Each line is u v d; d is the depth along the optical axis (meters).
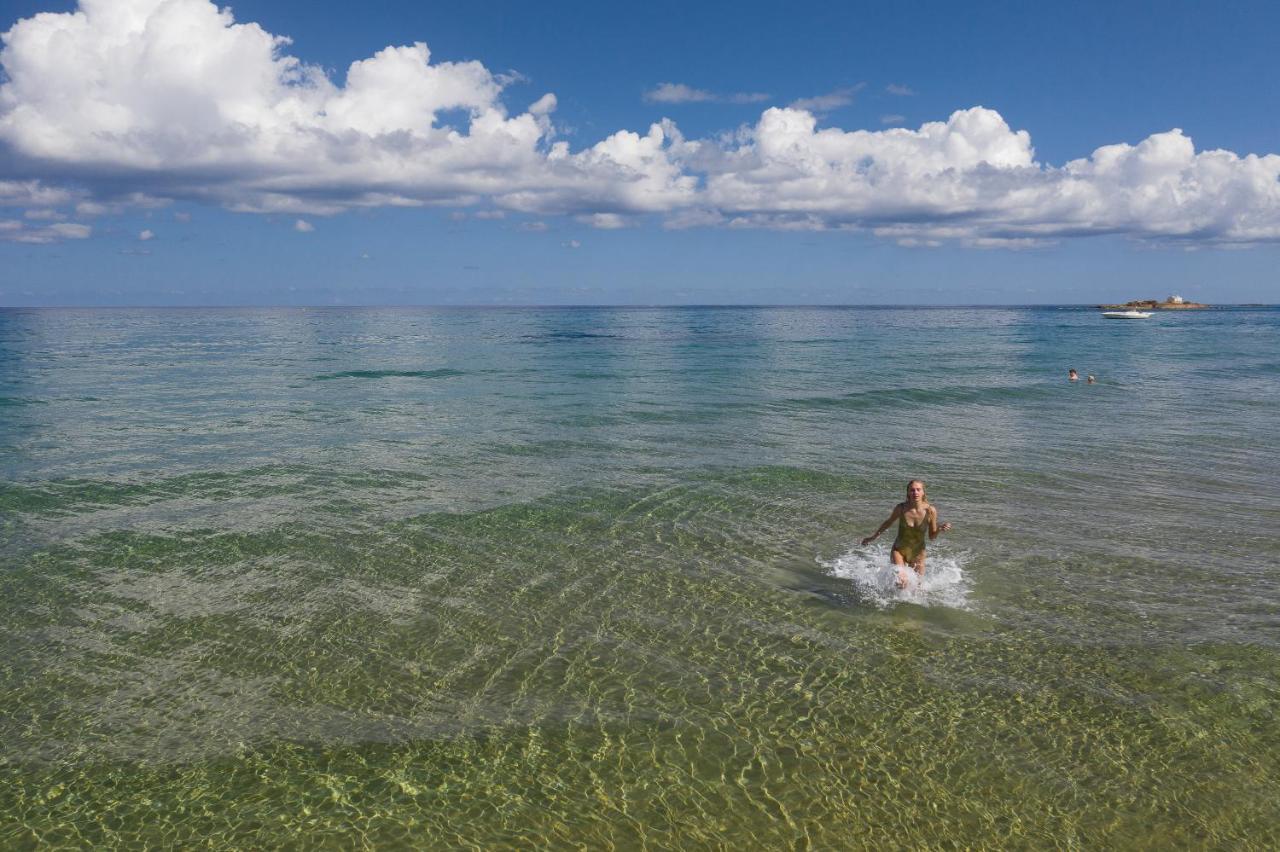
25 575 11.48
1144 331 107.19
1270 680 8.36
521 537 13.29
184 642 9.38
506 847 6.07
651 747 7.30
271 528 13.74
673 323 142.75
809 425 25.08
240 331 99.44
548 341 78.94
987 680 8.43
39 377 38.97
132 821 6.33
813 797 6.60
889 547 12.78
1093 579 11.26
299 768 7.02
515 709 7.94
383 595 10.80
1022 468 18.59
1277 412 28.50
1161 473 18.05
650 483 16.97
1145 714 7.75
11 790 6.68
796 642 9.35
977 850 6.02
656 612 10.23
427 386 36.22
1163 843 6.05
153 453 19.98
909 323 143.62
